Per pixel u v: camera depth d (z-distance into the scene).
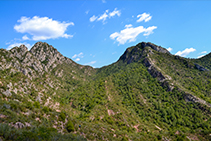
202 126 96.31
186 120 104.44
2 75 111.19
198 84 150.75
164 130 93.75
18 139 23.25
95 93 137.50
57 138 31.53
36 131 30.17
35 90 107.75
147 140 72.62
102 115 92.56
